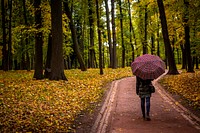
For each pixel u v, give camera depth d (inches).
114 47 1485.0
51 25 792.9
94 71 1194.6
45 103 481.4
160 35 1593.3
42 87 636.7
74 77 901.2
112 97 598.9
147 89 399.2
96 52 2327.8
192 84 693.9
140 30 1649.9
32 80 778.8
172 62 990.4
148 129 344.2
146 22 1541.6
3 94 537.6
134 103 528.1
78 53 1232.2
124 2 1662.2
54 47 774.5
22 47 1411.2
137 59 400.8
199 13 773.3
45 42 1191.6
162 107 484.1
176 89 657.0
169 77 901.2
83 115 423.2
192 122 374.9
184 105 490.0
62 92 593.6
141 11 1497.3
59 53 775.7
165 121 385.1
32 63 1878.7
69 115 411.5
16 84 681.6
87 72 1126.4
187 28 1023.6
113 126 363.9
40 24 816.9
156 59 397.1
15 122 352.5
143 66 384.5
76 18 1813.5
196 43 944.9
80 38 1923.0
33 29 780.0
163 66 392.8
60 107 459.2
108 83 830.5
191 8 786.2
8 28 1423.5
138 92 408.2
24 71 1261.1
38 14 817.5
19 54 1466.5
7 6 1433.3
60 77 775.1
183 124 365.4
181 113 434.0
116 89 717.3
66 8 1162.6
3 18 1261.1
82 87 682.2
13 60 1945.1
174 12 1013.8
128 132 333.1
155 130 338.3
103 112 451.2
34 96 535.2
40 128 338.6
